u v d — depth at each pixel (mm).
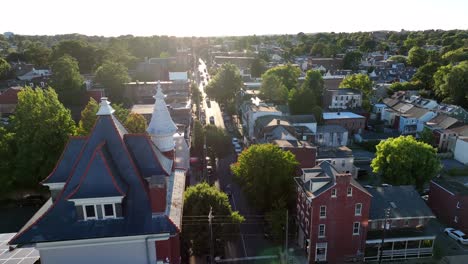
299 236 53656
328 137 93562
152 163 30125
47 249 25734
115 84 124875
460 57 184000
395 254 50062
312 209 47000
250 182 55906
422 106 121312
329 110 120125
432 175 65438
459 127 97000
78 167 27562
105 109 28875
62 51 176250
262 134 83188
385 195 54156
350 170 75688
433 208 63188
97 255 26312
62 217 26234
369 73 188000
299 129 90562
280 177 54781
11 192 60594
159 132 38875
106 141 28406
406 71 188375
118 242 26094
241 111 119250
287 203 56062
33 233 25391
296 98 111375
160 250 27000
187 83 133250
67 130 60312
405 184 63812
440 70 140125
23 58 198125
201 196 44531
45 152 58062
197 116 122938
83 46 182000
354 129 109938
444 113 109438
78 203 25641
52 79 118688
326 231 48062
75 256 26203
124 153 28469
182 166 58469
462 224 56969
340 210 47438
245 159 56562
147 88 129625
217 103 145750
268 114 94938
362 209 47844
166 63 182875
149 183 27078
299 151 66375
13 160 58406
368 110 124000
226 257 49375
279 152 56281
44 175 57438
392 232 50750
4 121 93688
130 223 26234
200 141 85125
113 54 183250
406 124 112688
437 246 53344
